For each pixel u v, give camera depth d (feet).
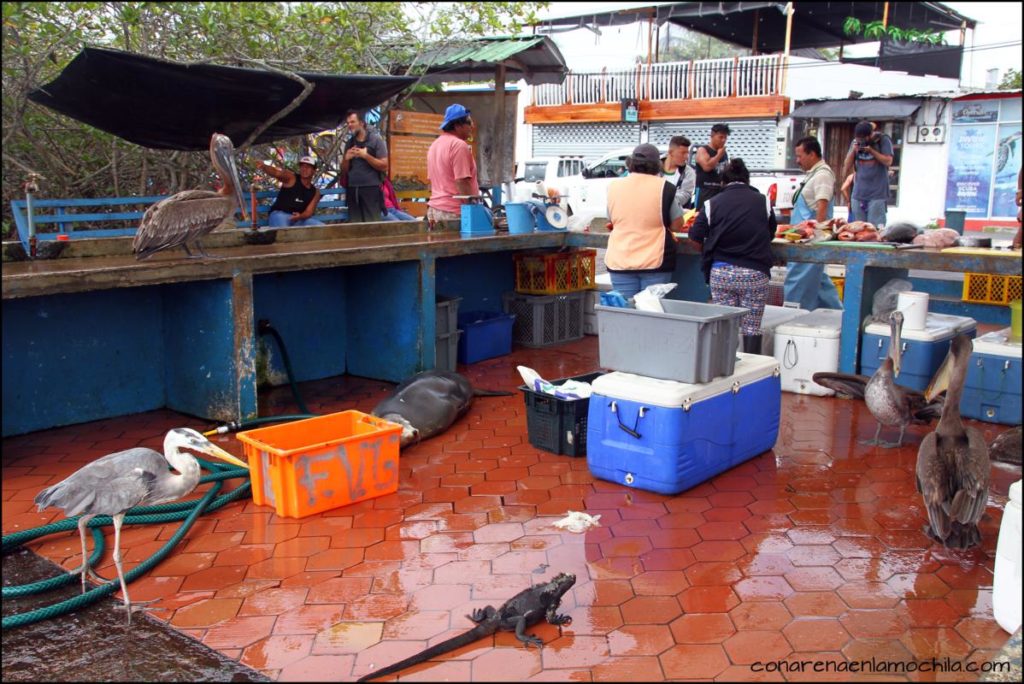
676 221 23.27
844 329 22.77
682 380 16.42
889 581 13.07
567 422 18.45
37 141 28.48
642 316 16.60
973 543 13.92
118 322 21.20
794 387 23.47
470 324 26.66
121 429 20.51
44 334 20.03
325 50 29.50
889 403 18.42
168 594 12.98
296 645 11.54
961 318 23.26
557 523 15.19
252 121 26.73
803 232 23.71
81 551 14.53
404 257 23.06
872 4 64.59
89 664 11.19
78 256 20.39
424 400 20.31
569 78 79.00
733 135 71.97
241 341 20.08
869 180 34.30
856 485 16.88
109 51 21.07
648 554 14.02
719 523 15.19
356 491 16.19
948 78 69.51
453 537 14.73
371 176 31.76
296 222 29.86
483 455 18.81
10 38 25.03
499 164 37.78
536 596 11.93
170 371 21.93
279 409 22.31
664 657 11.15
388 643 11.54
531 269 28.99
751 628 11.80
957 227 28.68
